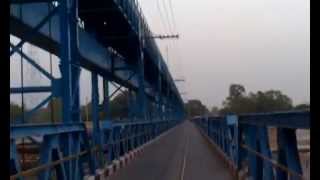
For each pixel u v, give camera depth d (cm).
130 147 2684
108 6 2606
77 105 1541
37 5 1723
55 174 1109
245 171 1376
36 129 914
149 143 3797
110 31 3116
